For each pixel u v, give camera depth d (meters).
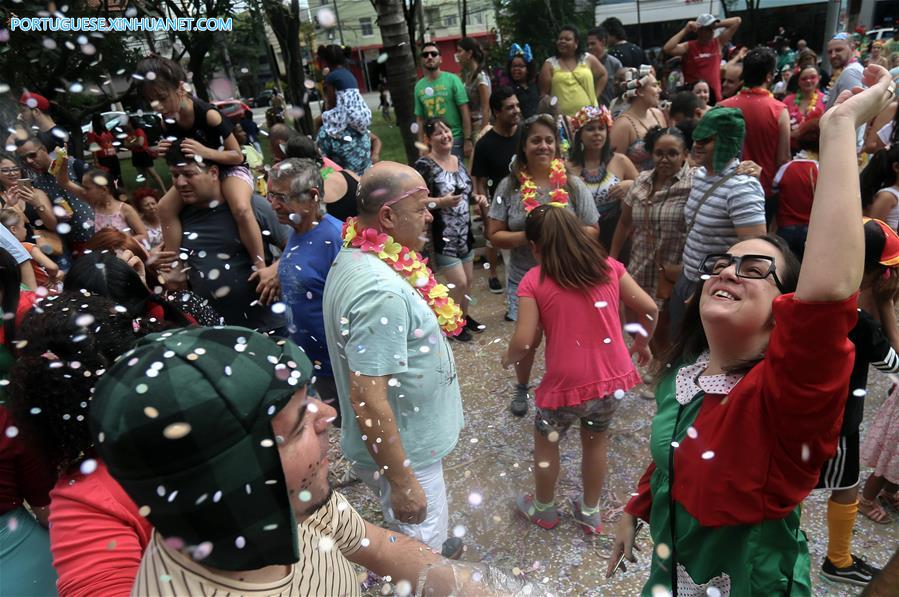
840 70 6.91
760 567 1.18
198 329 0.74
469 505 2.62
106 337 1.20
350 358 1.60
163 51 7.48
